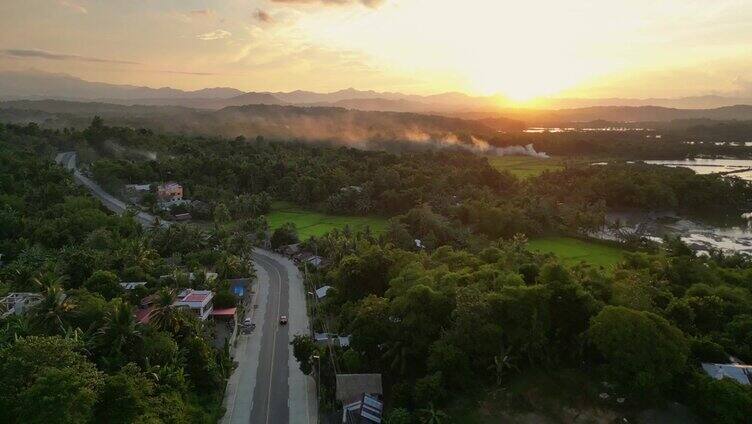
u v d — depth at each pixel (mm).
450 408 57969
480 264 94062
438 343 62500
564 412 56750
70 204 132750
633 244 145500
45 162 170000
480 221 161500
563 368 63094
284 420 61688
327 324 86000
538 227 160125
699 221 197500
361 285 89562
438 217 152875
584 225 163125
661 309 73812
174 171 199500
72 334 57719
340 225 166750
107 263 95812
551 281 70562
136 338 61188
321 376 67750
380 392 62250
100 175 184500
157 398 51562
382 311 69812
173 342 62719
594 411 56656
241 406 64625
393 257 93250
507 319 63125
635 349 56844
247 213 173750
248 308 97500
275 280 114750
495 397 59062
